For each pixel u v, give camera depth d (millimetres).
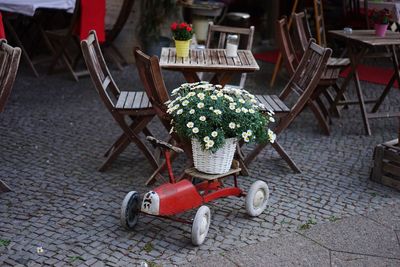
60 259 3309
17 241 3490
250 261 3357
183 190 3566
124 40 8445
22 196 4117
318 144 5449
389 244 3621
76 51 8656
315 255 3459
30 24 7828
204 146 3590
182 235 3635
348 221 3908
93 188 4309
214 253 3432
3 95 3881
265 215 3951
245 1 10430
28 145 5160
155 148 4938
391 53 6090
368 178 4672
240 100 3654
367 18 8227
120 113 4371
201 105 3568
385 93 6301
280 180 4566
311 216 3967
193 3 8984
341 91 6066
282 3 9938
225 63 4707
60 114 6086
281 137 5605
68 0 7043
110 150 4949
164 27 8531
